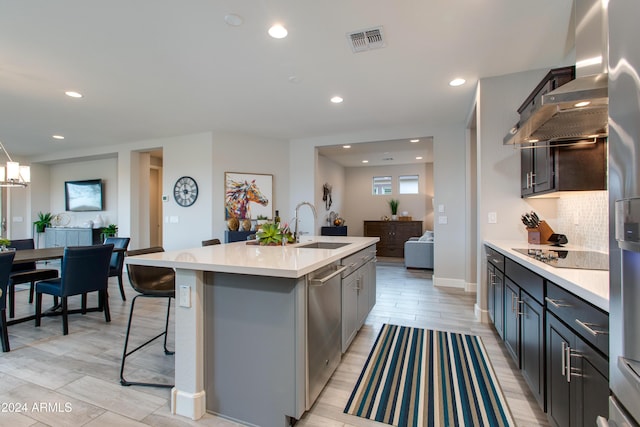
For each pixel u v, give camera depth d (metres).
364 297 3.02
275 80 3.20
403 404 1.86
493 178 3.10
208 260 1.82
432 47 2.57
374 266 3.52
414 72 3.02
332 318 2.12
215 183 5.17
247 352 1.72
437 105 3.94
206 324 1.81
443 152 4.80
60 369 2.28
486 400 1.89
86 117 4.34
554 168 2.27
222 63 2.84
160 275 2.36
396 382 2.10
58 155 6.65
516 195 3.04
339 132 5.28
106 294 3.28
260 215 5.45
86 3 2.00
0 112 4.11
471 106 3.86
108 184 6.80
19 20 2.17
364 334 2.94
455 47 2.57
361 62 2.82
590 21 1.94
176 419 1.74
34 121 4.51
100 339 2.83
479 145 3.16
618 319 0.81
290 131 5.21
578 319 1.26
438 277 4.87
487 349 2.58
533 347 1.78
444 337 2.84
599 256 2.00
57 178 7.39
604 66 1.84
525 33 2.37
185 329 1.78
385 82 3.25
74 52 2.61
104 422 1.70
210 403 1.80
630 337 0.77
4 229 6.76
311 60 2.79
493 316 2.87
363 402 1.88
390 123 4.75
